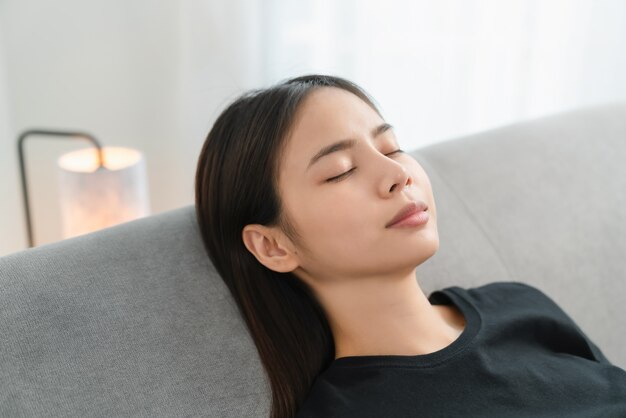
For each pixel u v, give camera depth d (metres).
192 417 0.84
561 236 1.24
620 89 1.93
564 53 1.90
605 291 1.26
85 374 0.81
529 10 1.85
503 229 1.21
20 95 1.87
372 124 0.95
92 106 1.92
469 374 0.92
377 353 0.97
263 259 0.97
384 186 0.88
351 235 0.89
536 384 0.92
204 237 0.99
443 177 1.23
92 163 1.59
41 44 1.83
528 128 1.35
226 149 0.97
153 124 1.97
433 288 1.10
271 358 0.93
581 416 0.89
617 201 1.31
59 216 2.00
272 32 1.86
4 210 1.79
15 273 0.85
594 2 1.85
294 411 0.93
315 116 0.92
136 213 1.48
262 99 0.96
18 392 0.78
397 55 1.91
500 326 0.99
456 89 1.93
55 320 0.83
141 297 0.89
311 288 1.00
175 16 1.87
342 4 1.84
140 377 0.84
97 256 0.91
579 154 1.33
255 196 0.94
